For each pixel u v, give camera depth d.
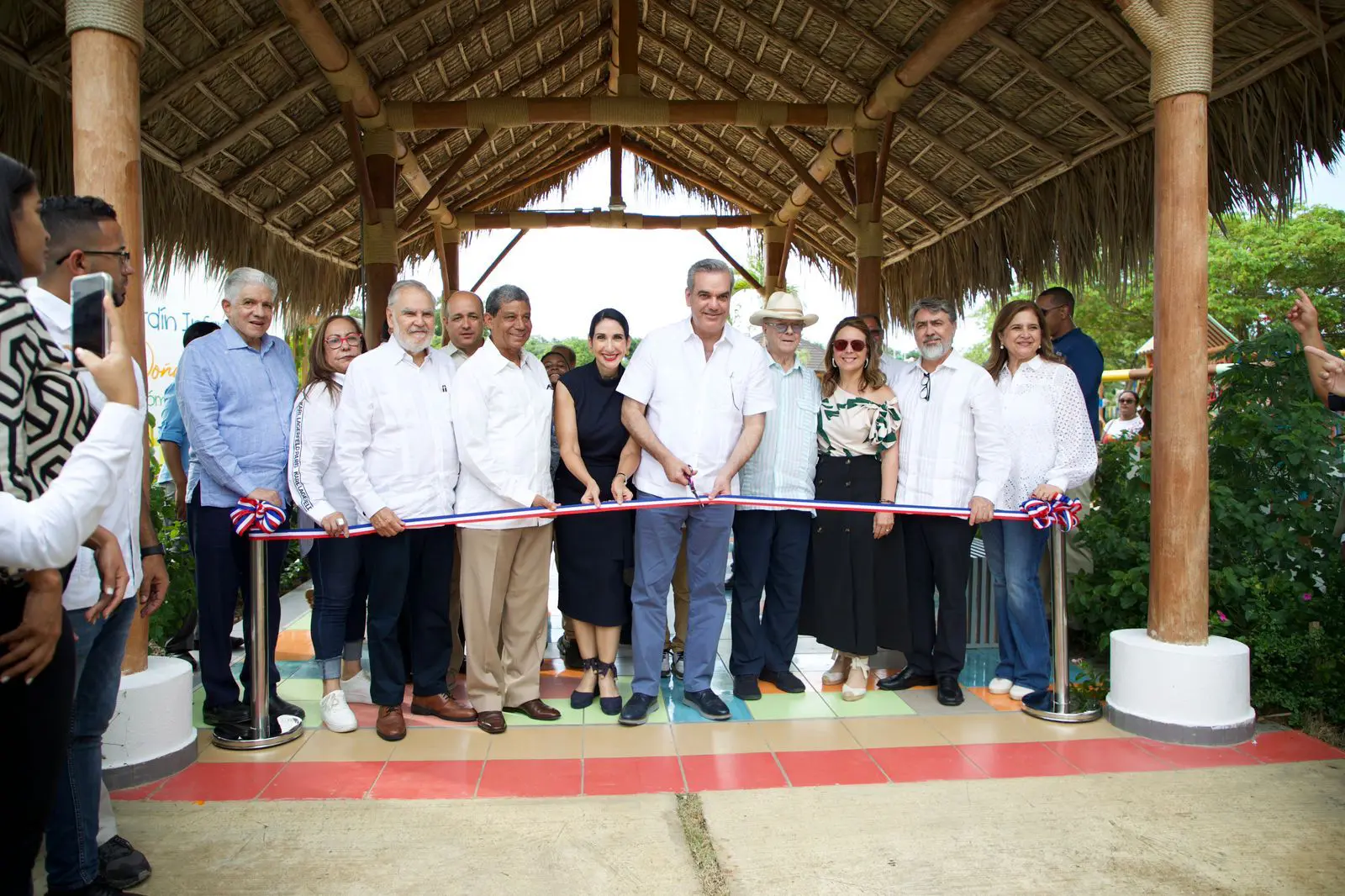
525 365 3.62
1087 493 4.84
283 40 5.45
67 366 1.60
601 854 2.53
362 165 6.21
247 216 6.93
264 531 3.26
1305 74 4.46
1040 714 3.71
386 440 3.45
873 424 3.93
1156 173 3.60
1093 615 4.48
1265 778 3.08
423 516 3.44
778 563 4.02
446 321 3.63
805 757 3.27
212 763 3.19
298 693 4.04
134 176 3.07
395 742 3.41
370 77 6.36
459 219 9.52
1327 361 2.94
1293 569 4.22
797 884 2.38
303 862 2.47
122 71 3.03
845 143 7.37
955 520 3.89
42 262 1.62
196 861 2.48
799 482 3.93
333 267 9.04
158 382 9.78
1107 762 3.23
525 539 3.60
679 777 3.09
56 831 2.17
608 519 3.73
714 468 3.67
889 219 8.44
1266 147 4.72
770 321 4.00
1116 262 5.88
